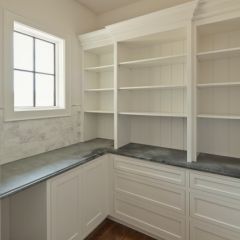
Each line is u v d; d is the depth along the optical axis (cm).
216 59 217
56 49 255
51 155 217
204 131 230
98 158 223
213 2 174
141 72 270
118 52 246
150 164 208
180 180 191
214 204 175
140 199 216
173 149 248
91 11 295
